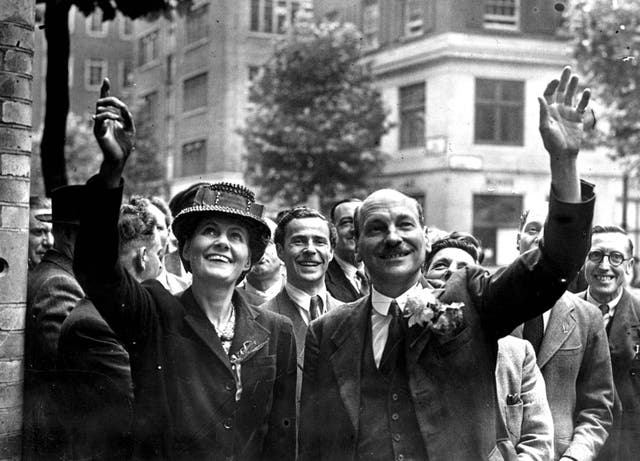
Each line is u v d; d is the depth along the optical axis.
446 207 22.75
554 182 2.65
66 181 7.15
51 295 3.44
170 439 2.95
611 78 17.75
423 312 2.80
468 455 2.80
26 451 3.22
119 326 2.89
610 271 4.57
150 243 3.81
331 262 5.16
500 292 2.79
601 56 17.61
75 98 22.45
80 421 3.17
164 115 19.56
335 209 5.27
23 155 3.19
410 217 2.99
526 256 2.75
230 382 2.99
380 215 2.98
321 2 21.09
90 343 3.18
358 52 20.34
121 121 2.67
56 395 3.26
